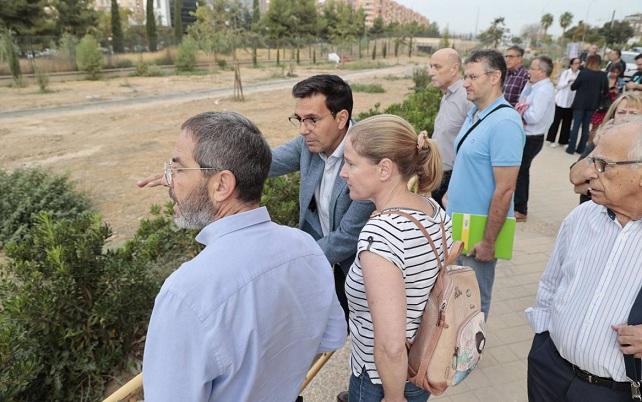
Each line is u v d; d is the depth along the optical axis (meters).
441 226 1.66
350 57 52.81
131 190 7.92
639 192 1.52
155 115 15.85
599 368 1.66
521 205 5.84
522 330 3.57
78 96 21.06
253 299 1.13
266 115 15.81
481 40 51.19
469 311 1.71
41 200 6.31
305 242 1.38
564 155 9.32
